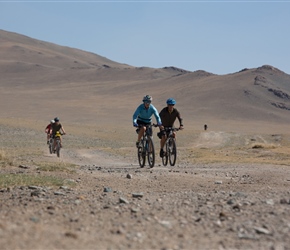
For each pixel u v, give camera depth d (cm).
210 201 981
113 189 1312
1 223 635
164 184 1463
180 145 9569
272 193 1135
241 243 615
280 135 12444
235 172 1917
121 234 645
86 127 13300
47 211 827
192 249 582
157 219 766
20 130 10081
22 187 1265
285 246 602
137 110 2039
